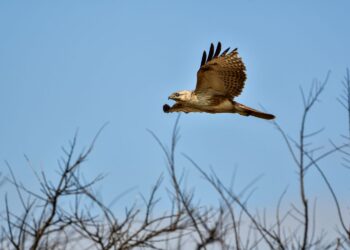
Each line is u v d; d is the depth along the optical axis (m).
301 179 13.12
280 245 12.70
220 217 13.38
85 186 15.04
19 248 14.32
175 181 13.89
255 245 12.91
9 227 14.52
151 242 14.60
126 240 14.73
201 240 13.09
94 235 14.88
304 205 12.80
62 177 14.91
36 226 14.65
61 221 14.96
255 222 13.09
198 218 13.69
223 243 13.02
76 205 15.04
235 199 13.38
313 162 13.29
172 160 14.02
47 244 14.56
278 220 13.09
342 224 12.91
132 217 14.91
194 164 13.76
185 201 14.02
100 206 14.96
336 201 13.00
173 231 14.30
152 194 15.12
